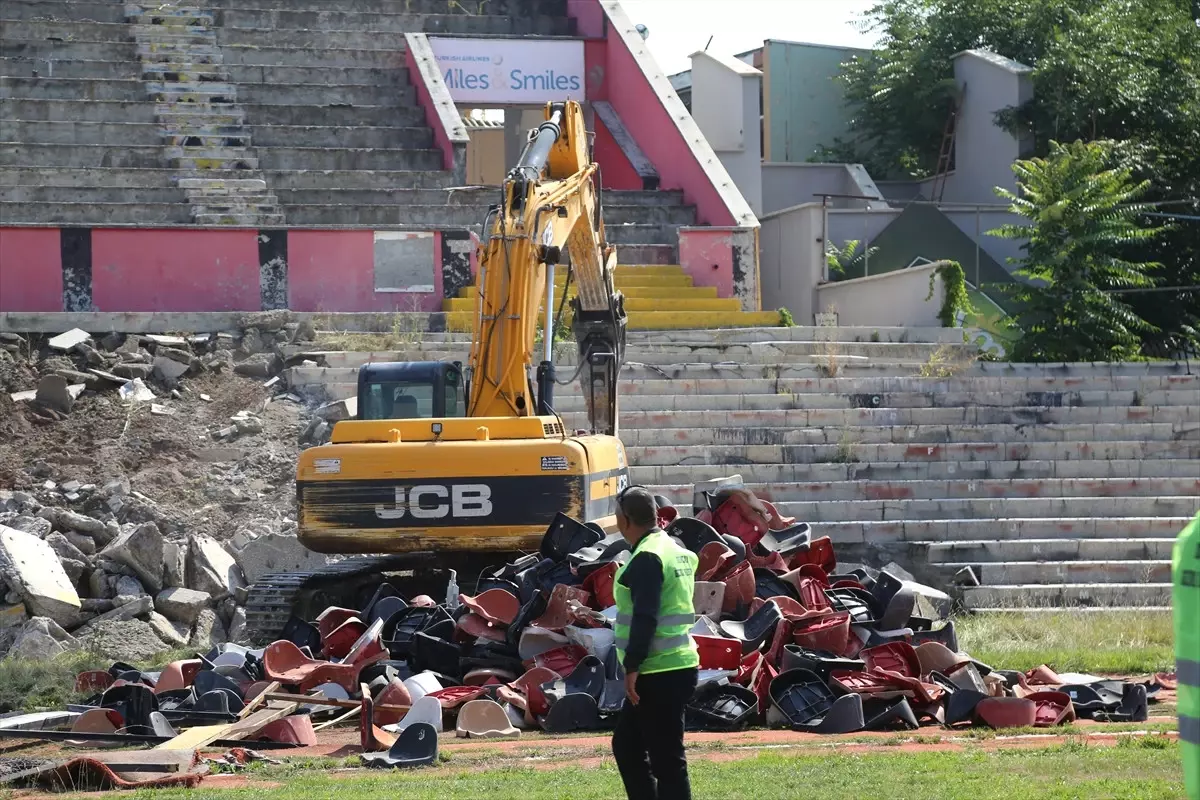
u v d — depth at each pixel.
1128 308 105.12
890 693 39.41
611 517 52.91
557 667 41.03
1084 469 73.88
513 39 126.38
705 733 38.47
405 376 57.19
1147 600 63.72
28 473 68.06
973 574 65.19
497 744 36.56
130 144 107.38
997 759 32.03
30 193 99.75
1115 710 40.69
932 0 146.62
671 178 116.50
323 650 44.25
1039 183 98.31
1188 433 78.06
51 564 56.56
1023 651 52.69
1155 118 126.31
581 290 59.75
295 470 70.44
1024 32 138.88
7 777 32.50
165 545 58.56
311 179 106.75
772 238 115.06
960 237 118.81
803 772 30.61
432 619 44.03
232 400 76.50
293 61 120.44
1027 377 83.12
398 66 123.38
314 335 83.19
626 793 27.33
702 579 44.19
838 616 41.94
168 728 37.72
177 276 88.19
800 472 72.75
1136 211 102.06
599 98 128.88
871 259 122.56
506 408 51.72
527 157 53.62
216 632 57.19
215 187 103.00
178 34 118.31
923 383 81.06
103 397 74.88
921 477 73.31
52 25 116.00
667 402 78.62
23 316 80.06
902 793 27.77
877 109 148.50
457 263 91.94
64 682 46.88
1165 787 27.72
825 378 82.00
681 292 98.38
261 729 37.41
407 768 33.72
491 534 49.44
